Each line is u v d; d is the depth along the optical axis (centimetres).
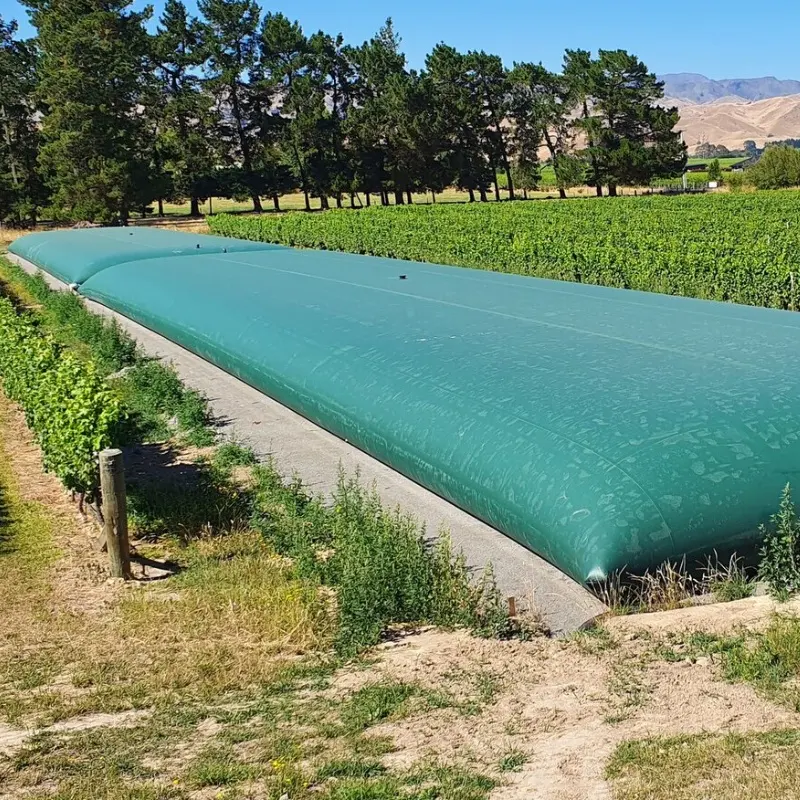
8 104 6781
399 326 1450
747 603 738
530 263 3056
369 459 1265
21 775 569
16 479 1275
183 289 2189
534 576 874
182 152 7725
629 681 621
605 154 7875
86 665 741
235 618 813
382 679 672
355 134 7938
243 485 1190
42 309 2822
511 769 530
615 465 821
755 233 3441
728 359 1064
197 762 570
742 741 525
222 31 7756
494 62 7962
